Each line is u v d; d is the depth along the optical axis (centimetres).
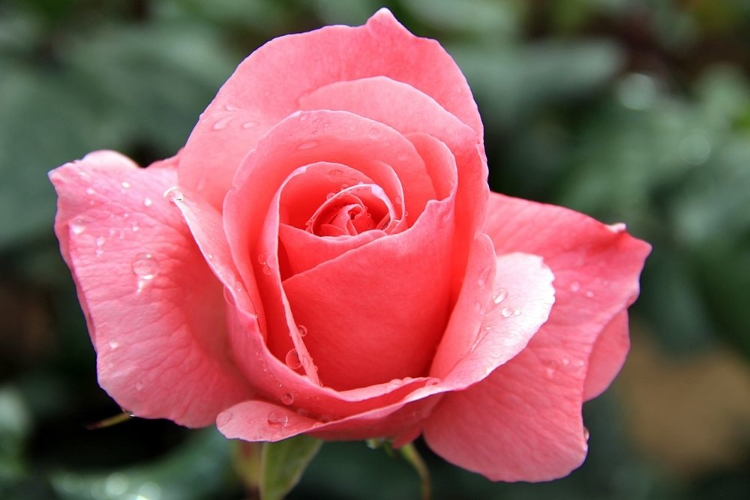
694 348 48
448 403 25
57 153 43
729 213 47
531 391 25
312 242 23
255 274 24
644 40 61
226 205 23
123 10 51
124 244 24
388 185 24
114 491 35
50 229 41
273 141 23
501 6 58
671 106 54
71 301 45
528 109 52
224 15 52
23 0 48
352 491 42
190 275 24
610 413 49
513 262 25
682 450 59
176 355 24
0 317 47
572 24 58
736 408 62
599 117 54
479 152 24
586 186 51
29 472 35
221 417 24
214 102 24
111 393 23
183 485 35
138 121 45
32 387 44
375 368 24
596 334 25
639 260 26
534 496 45
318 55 25
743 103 56
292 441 25
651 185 49
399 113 24
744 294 46
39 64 46
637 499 47
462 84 25
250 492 29
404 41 25
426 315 24
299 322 24
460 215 24
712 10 62
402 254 23
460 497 44
